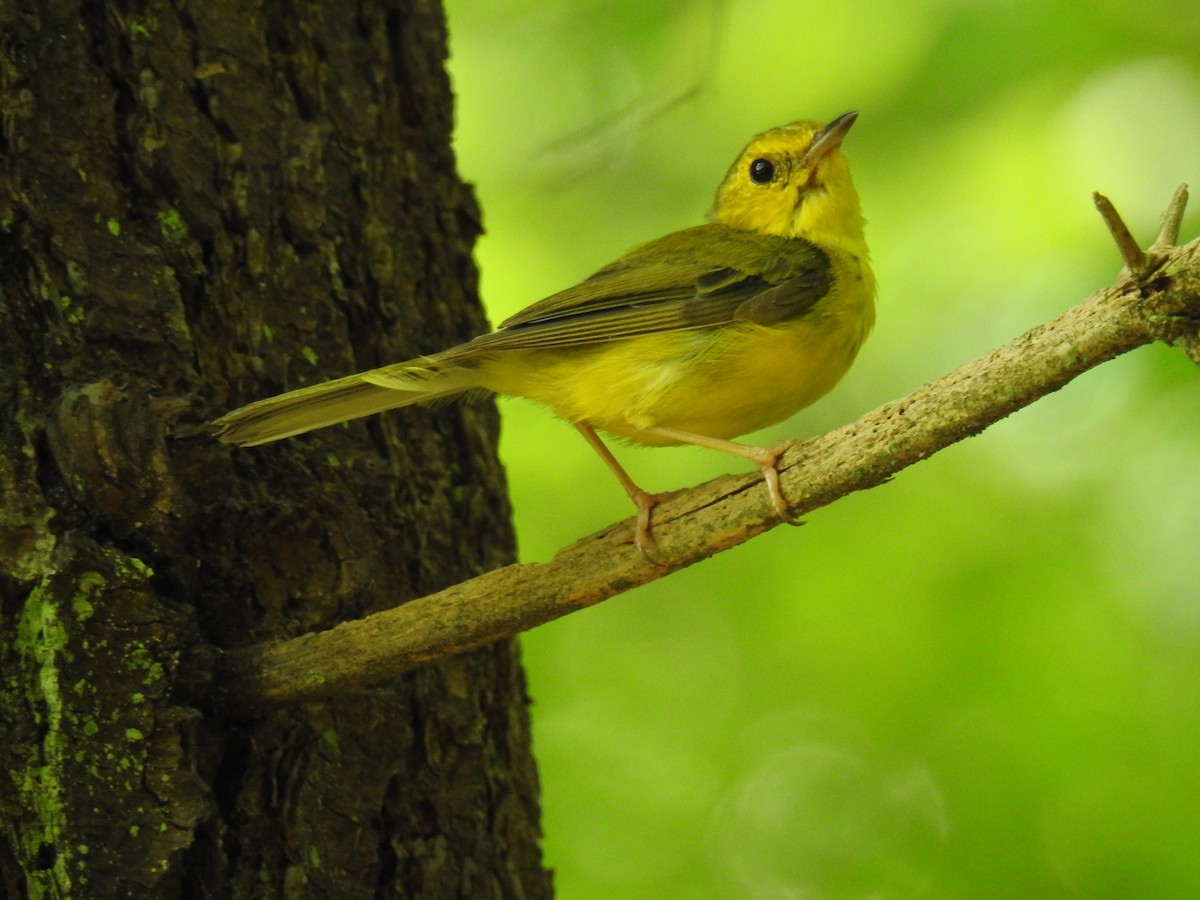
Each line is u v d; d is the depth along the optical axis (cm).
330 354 855
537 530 1566
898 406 668
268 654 737
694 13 1472
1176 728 1277
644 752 1448
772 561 1498
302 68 890
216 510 766
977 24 1534
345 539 807
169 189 804
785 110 1608
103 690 694
